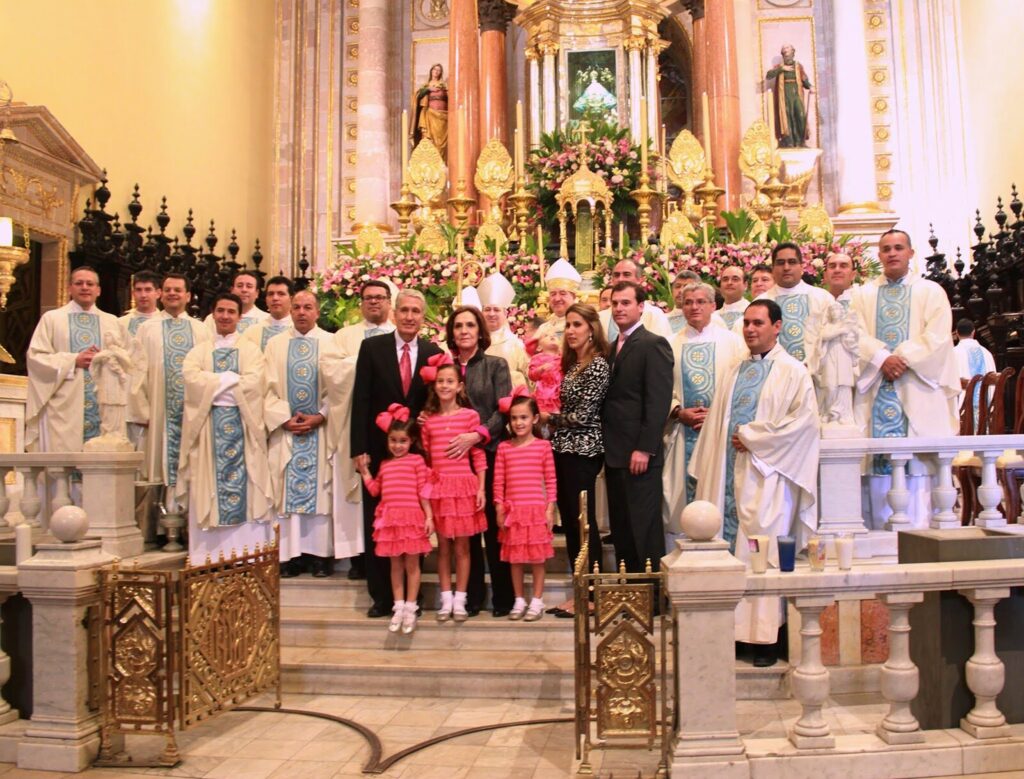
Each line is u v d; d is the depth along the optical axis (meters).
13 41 9.35
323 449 6.45
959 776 3.73
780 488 5.10
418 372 5.93
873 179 14.80
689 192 12.43
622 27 14.37
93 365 6.36
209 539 6.45
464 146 14.47
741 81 15.20
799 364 5.26
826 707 4.70
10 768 4.20
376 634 5.64
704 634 3.71
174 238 11.58
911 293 6.42
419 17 16.66
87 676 4.29
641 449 5.35
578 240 11.88
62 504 6.24
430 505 5.62
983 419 7.60
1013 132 13.17
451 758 4.20
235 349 6.71
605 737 3.89
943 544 4.13
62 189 9.87
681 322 6.93
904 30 15.52
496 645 5.54
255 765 4.18
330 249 16.05
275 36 16.12
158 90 12.16
